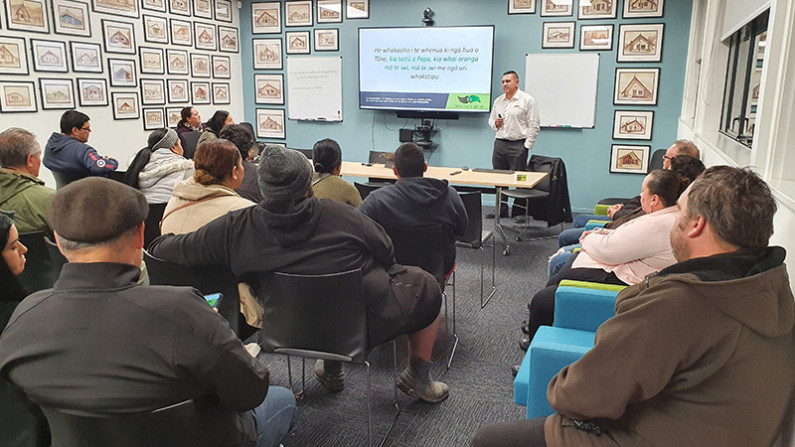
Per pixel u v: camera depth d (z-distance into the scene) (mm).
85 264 1053
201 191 2076
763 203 1131
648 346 1131
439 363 2742
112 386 1031
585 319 2049
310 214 1774
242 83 7434
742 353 1087
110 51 5453
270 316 1864
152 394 1060
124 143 5723
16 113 4637
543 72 6125
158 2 5961
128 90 5699
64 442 1098
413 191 2484
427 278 2061
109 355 1028
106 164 4055
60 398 1040
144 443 1088
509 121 5656
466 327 3176
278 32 7102
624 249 2260
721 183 1163
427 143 6602
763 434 1132
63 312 1031
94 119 5367
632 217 2760
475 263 4391
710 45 4508
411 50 6469
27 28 4660
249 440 1366
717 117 4559
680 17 5570
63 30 4969
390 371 2664
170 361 1058
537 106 5742
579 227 3732
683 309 1106
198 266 1902
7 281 1392
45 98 4863
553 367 1646
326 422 2240
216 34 6875
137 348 1038
